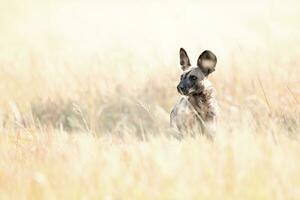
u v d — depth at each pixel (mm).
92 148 16297
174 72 27078
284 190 12852
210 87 20422
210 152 15062
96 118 23031
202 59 20625
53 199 13070
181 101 20250
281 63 27484
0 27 53531
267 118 18766
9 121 21406
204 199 12844
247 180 13336
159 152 15031
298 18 46281
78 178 13828
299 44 33125
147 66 28781
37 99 26219
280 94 22578
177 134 19625
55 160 15469
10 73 30406
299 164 14195
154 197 12961
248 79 24922
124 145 17656
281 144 15523
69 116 23594
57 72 30031
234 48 29781
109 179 13602
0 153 16812
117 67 29172
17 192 13555
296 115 19859
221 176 13500
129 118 23500
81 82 27453
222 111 22125
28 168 15352
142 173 13766
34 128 19000
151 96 25375
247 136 15961
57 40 45750
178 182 13359
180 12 47656
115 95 25312
